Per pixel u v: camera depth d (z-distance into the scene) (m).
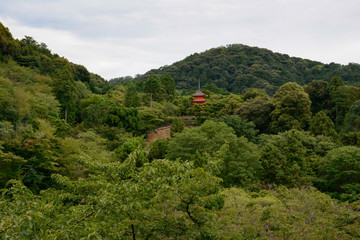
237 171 24.08
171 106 59.88
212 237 6.56
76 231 5.00
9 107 28.23
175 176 6.02
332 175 23.91
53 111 37.66
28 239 4.68
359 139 30.44
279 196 21.09
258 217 9.63
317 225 10.22
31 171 19.30
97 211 5.19
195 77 148.38
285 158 26.34
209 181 6.36
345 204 14.23
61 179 8.79
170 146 28.03
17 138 21.62
